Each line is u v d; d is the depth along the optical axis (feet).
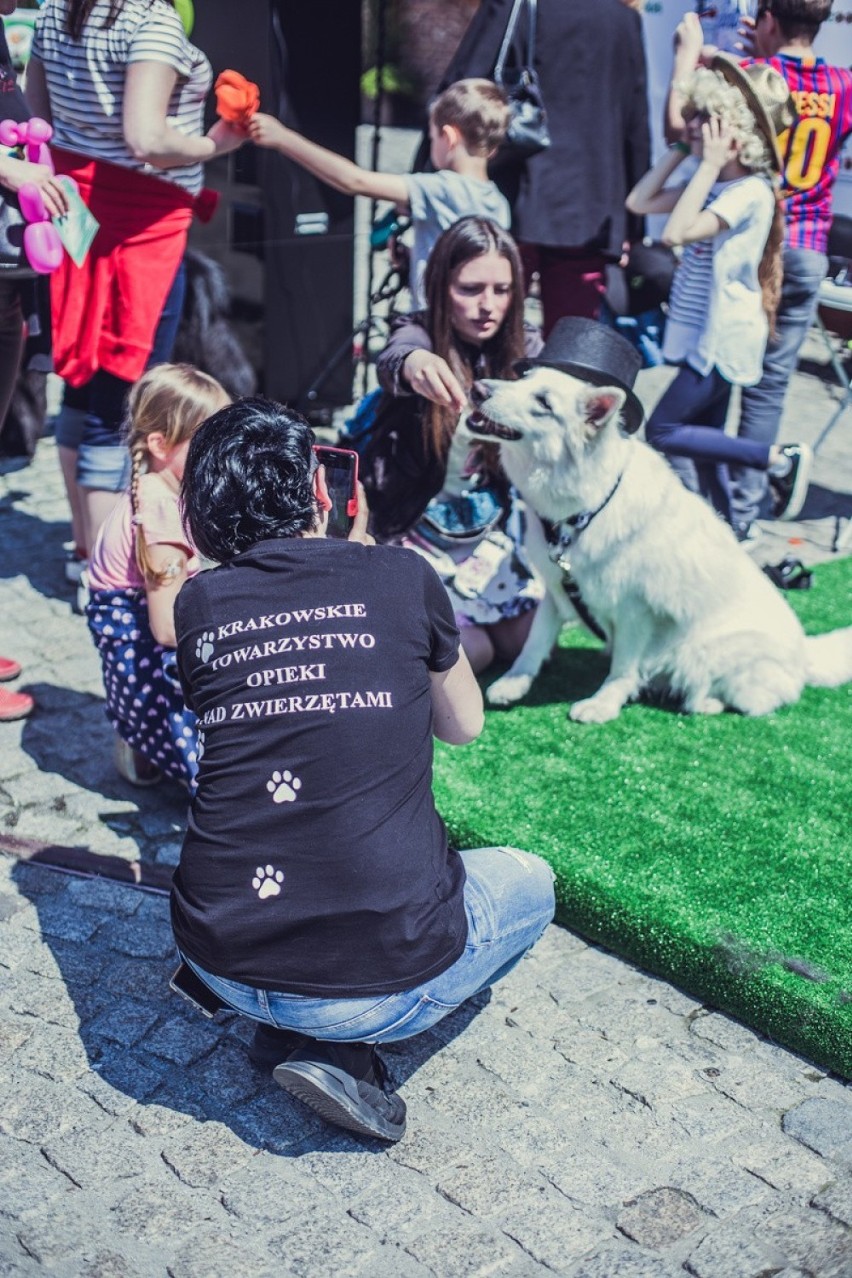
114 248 13.57
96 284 13.65
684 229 14.84
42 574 16.26
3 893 10.28
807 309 17.79
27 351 15.01
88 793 11.82
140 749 11.30
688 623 12.65
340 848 7.02
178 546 10.21
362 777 7.06
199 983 7.77
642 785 11.58
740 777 11.81
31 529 17.60
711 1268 7.06
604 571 12.20
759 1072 8.64
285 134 14.28
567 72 16.69
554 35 16.43
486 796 11.29
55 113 13.37
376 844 7.06
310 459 7.50
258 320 20.12
